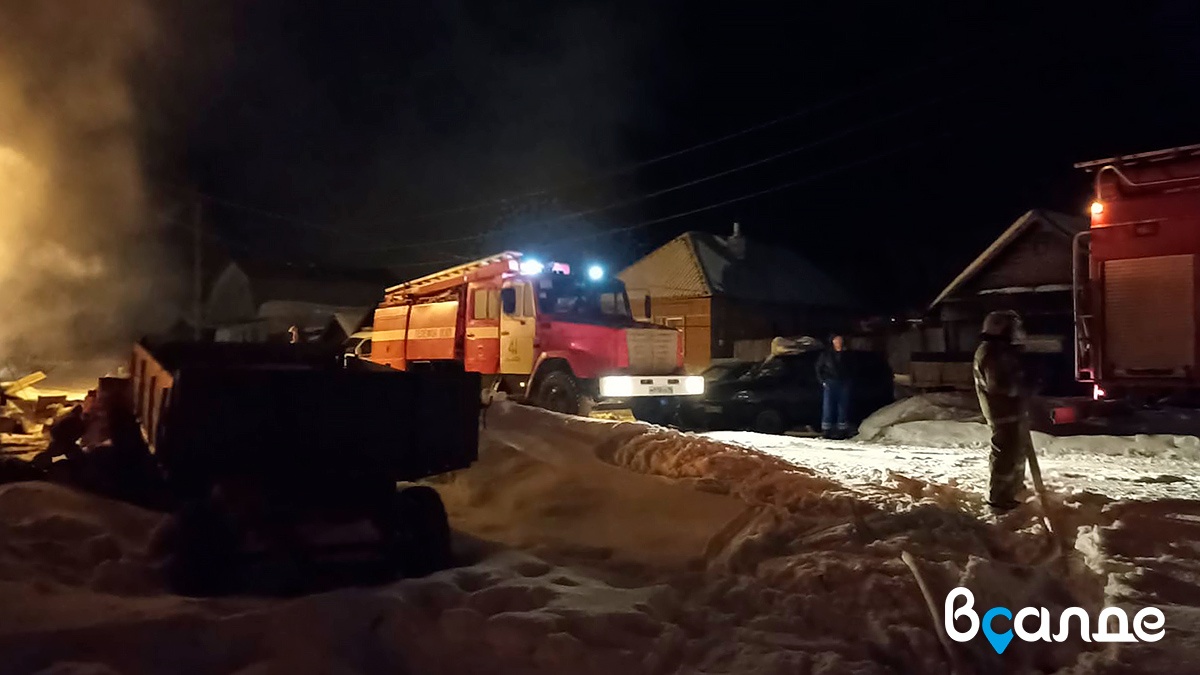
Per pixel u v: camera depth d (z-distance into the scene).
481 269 16.62
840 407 17.59
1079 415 12.93
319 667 4.50
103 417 9.76
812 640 5.23
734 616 5.57
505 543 7.18
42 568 5.80
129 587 5.71
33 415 16.09
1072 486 8.79
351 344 22.89
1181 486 9.15
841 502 7.73
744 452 9.21
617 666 4.83
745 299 34.84
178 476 5.64
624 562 6.62
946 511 7.50
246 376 5.82
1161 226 11.60
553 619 5.14
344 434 6.13
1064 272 26.62
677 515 7.74
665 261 36.59
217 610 5.12
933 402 17.50
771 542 6.80
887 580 5.87
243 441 5.79
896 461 11.31
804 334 38.06
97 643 4.56
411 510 6.63
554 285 15.50
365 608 5.14
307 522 6.15
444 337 17.64
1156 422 12.58
